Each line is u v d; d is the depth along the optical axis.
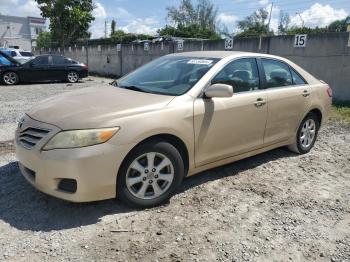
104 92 4.17
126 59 22.02
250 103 4.43
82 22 34.84
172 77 4.32
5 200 3.85
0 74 15.97
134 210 3.69
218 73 4.23
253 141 4.64
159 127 3.55
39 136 3.40
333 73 11.23
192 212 3.71
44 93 12.88
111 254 2.98
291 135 5.30
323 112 5.79
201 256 2.99
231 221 3.56
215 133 4.11
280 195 4.18
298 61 12.18
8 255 2.93
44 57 17.12
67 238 3.19
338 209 3.89
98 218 3.52
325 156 5.68
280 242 3.23
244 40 14.02
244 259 2.97
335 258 3.04
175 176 3.81
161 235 3.28
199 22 62.34
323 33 11.29
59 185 3.36
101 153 3.27
